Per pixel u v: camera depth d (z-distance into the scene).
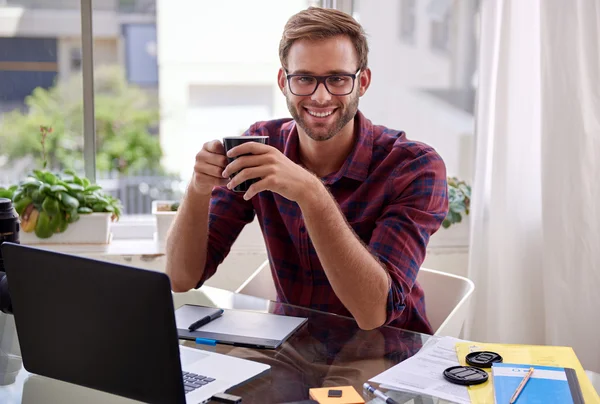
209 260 1.91
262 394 1.26
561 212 2.51
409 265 1.68
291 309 1.74
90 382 1.25
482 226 2.63
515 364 1.34
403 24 2.91
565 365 1.35
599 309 2.52
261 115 8.75
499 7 2.56
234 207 1.96
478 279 2.63
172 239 1.84
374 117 2.94
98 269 1.18
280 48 1.78
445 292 1.99
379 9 2.88
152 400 1.20
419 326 1.85
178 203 2.77
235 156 1.48
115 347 1.20
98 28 8.59
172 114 8.66
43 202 2.62
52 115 3.23
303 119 1.75
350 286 1.56
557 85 2.47
